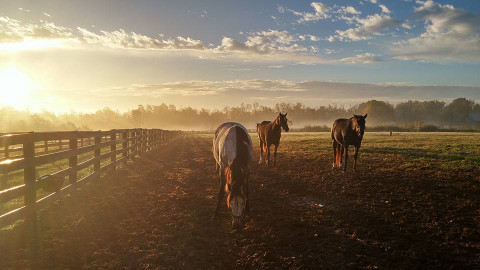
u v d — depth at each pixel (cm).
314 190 850
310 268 424
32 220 536
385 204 719
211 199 764
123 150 1244
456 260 450
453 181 902
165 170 1202
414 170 1071
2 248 450
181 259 445
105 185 888
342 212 664
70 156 695
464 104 11875
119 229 548
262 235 534
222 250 477
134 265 423
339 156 1154
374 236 536
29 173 523
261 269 421
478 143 1908
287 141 2491
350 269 425
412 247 491
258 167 1234
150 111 17662
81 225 559
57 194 621
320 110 15412
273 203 732
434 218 622
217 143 684
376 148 1753
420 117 12712
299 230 561
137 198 757
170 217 620
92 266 414
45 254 439
